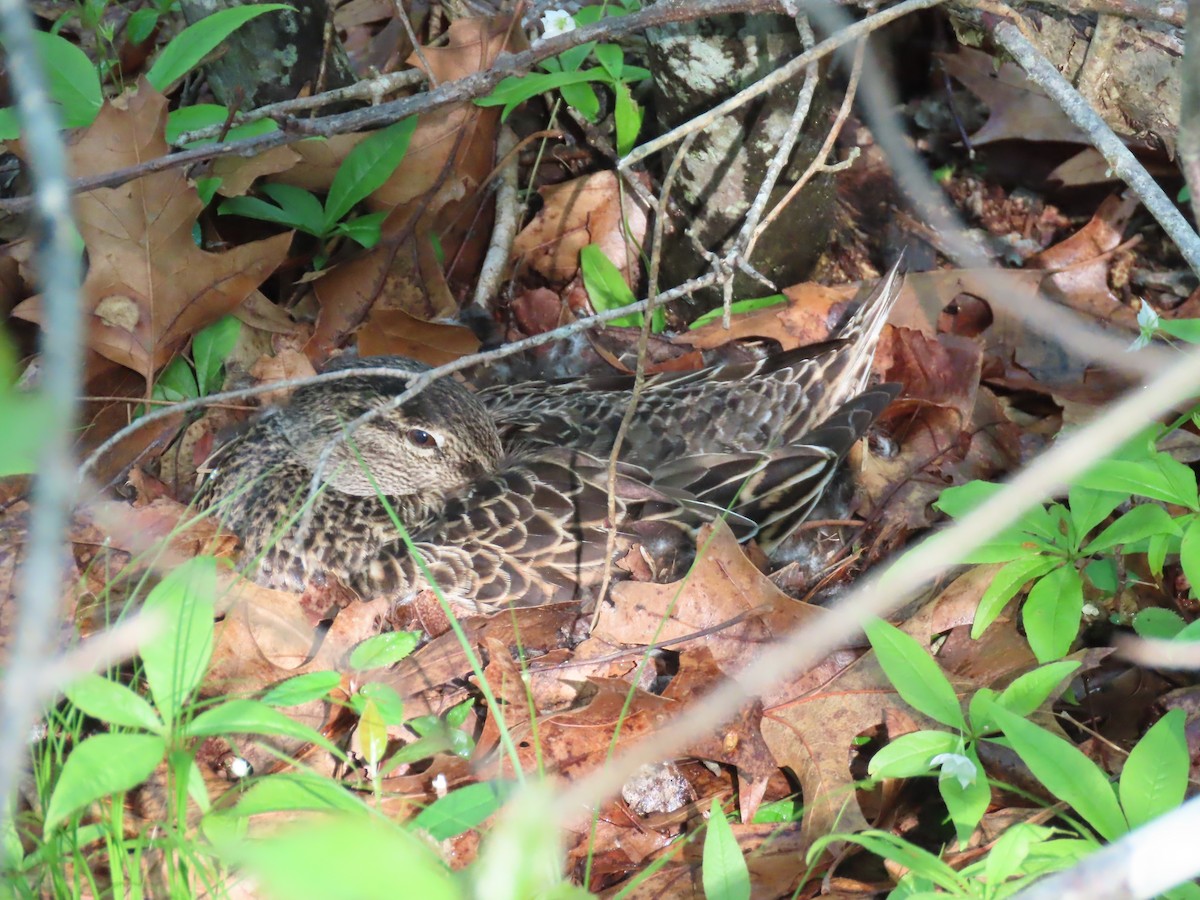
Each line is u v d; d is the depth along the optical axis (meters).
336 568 6.73
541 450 7.17
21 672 1.91
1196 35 3.42
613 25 6.56
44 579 1.85
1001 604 5.66
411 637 5.57
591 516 6.66
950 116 9.73
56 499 1.76
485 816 4.76
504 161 8.77
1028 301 8.44
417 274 8.35
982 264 9.07
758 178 7.79
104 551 6.14
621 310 5.84
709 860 4.46
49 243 1.91
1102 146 5.13
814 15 6.14
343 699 5.76
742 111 7.54
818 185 8.27
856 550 7.11
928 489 7.46
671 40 7.47
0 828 3.73
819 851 4.54
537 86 7.89
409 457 6.95
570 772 5.59
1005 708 4.81
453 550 6.51
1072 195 9.33
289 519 6.69
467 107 8.05
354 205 8.24
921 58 9.70
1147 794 4.32
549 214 8.90
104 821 4.58
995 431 7.82
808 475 7.09
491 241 8.88
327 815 4.16
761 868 5.26
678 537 6.68
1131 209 8.95
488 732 5.67
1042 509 5.75
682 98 7.72
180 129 7.45
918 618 6.08
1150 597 6.36
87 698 3.83
